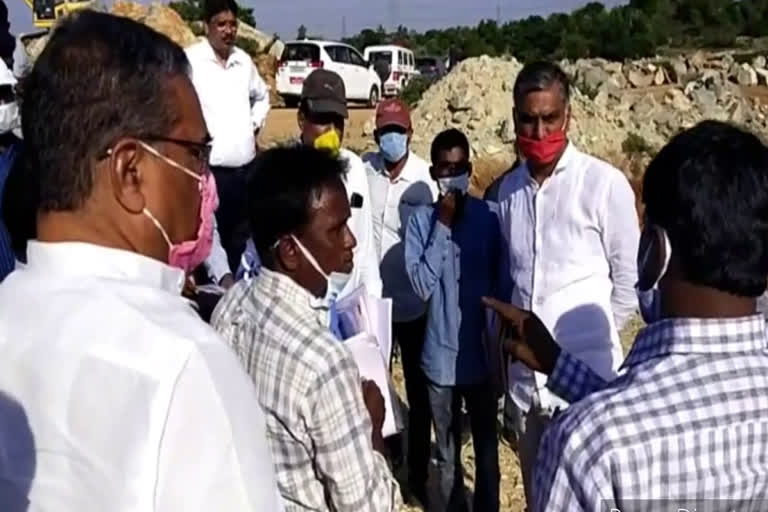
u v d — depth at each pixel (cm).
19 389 177
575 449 198
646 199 208
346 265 307
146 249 188
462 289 534
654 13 6931
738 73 3297
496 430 554
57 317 178
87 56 181
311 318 282
